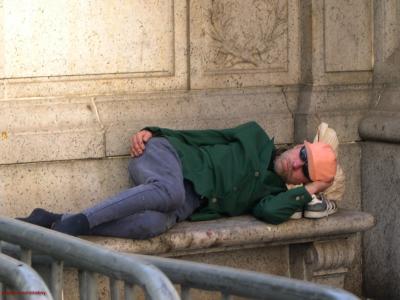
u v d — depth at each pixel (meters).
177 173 5.32
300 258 5.82
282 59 6.26
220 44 6.05
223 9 6.05
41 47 5.53
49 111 5.51
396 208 6.11
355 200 6.34
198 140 5.70
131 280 3.02
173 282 3.23
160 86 5.89
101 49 5.70
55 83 5.58
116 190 5.64
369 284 6.36
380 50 6.35
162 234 5.14
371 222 5.71
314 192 5.56
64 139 5.48
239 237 5.32
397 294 6.14
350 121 6.28
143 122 5.74
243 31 6.12
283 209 5.41
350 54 6.32
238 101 6.09
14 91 5.48
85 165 5.55
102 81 5.71
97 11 5.66
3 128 5.37
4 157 5.35
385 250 6.22
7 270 2.77
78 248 3.27
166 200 5.14
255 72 6.18
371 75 6.41
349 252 5.79
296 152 5.62
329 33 6.25
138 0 5.78
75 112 5.58
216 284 3.10
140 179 5.36
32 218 5.05
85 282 3.37
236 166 5.59
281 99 6.25
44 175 5.45
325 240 5.75
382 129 6.09
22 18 5.47
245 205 5.61
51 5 5.54
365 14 6.36
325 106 6.23
